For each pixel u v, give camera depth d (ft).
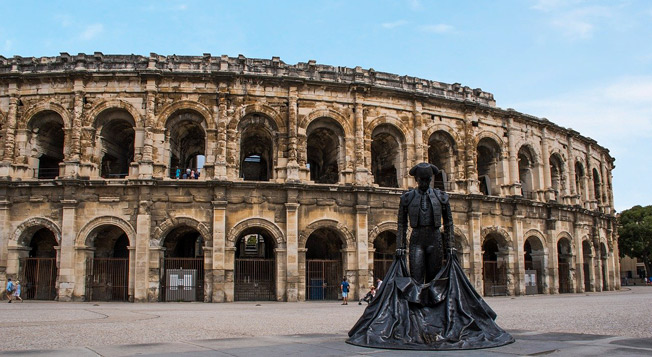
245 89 153.69
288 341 54.85
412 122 168.96
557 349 46.01
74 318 89.61
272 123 155.43
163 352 46.62
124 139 170.09
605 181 246.27
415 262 59.52
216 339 57.82
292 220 147.54
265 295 156.97
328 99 159.53
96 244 157.58
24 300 142.31
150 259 141.08
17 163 148.15
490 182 188.65
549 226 192.44
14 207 145.18
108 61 152.76
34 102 151.23
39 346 53.72
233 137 150.92
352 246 152.56
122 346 51.55
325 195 152.87
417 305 53.11
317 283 159.22
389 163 175.73
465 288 55.06
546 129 200.95
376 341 49.06
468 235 169.27
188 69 154.40
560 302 137.49
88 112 149.48
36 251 161.79
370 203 156.46
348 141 159.12
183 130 166.30
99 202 143.84
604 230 233.35
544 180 196.85
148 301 139.13
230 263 143.02
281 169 152.05
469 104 177.17
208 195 145.69
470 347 46.88
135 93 150.71
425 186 61.52
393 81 169.89
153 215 143.54
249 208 147.13
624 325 75.05
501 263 179.42
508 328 71.46
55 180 143.23
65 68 153.48
